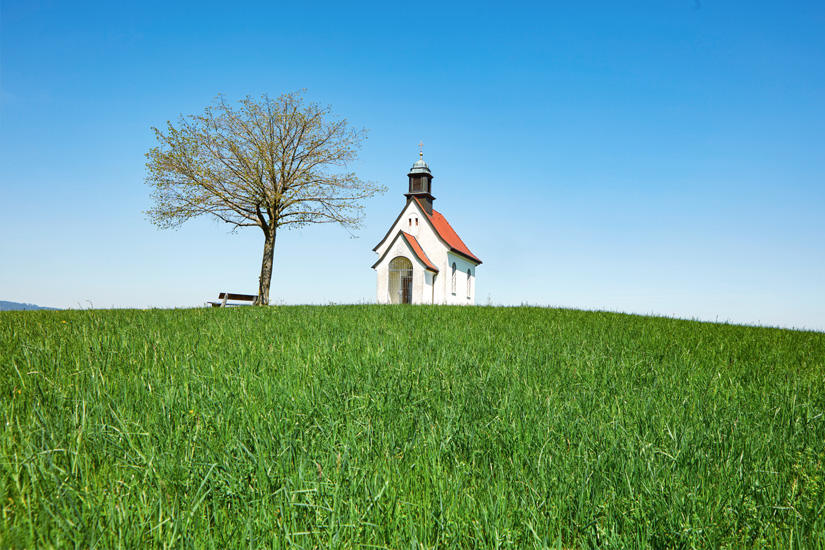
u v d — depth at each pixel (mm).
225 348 6680
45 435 3238
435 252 35750
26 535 2131
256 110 26062
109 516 2307
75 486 2607
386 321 11227
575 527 2541
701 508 2676
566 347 8258
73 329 8258
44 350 6000
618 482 2982
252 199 26344
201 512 2453
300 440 3328
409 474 2984
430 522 2463
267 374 5234
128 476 2809
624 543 2354
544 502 2664
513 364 6484
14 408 3840
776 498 2859
